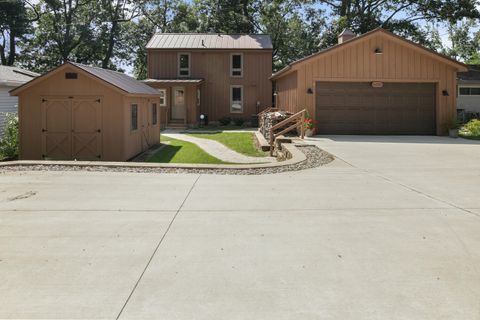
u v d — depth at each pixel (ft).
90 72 46.29
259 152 51.49
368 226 17.57
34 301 11.18
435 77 58.34
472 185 25.39
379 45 57.47
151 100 58.80
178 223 18.15
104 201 22.00
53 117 47.26
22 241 15.84
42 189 24.99
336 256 14.33
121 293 11.65
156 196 23.17
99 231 17.04
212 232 16.94
